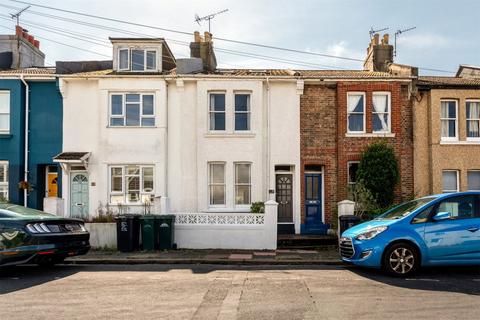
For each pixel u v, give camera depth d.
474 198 10.56
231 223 15.34
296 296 8.24
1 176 18.86
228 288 8.98
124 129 18.61
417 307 7.44
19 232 10.05
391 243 10.16
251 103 18.66
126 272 11.09
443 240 10.16
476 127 19.19
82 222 11.68
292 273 10.88
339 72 21.45
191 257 13.30
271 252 14.55
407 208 11.08
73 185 18.89
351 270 11.27
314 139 18.80
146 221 14.69
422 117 18.98
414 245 10.16
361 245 10.31
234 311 7.21
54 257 10.52
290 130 18.73
